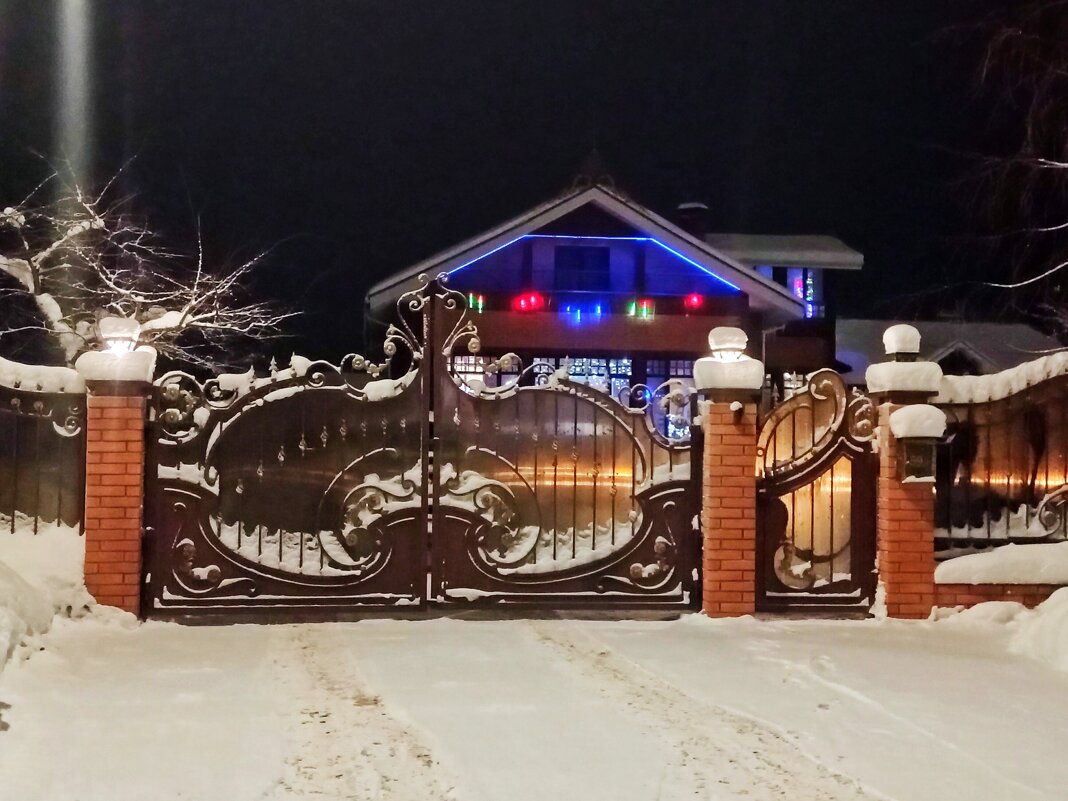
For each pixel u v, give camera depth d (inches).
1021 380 319.6
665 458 324.5
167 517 297.1
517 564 307.3
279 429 309.9
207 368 673.6
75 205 547.2
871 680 242.2
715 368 307.1
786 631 293.3
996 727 208.8
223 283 569.9
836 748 195.0
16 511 293.4
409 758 185.8
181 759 182.7
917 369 308.3
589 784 175.5
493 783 175.2
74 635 266.2
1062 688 238.1
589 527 327.9
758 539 314.2
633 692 230.1
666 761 186.7
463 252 703.1
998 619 303.1
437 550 306.0
